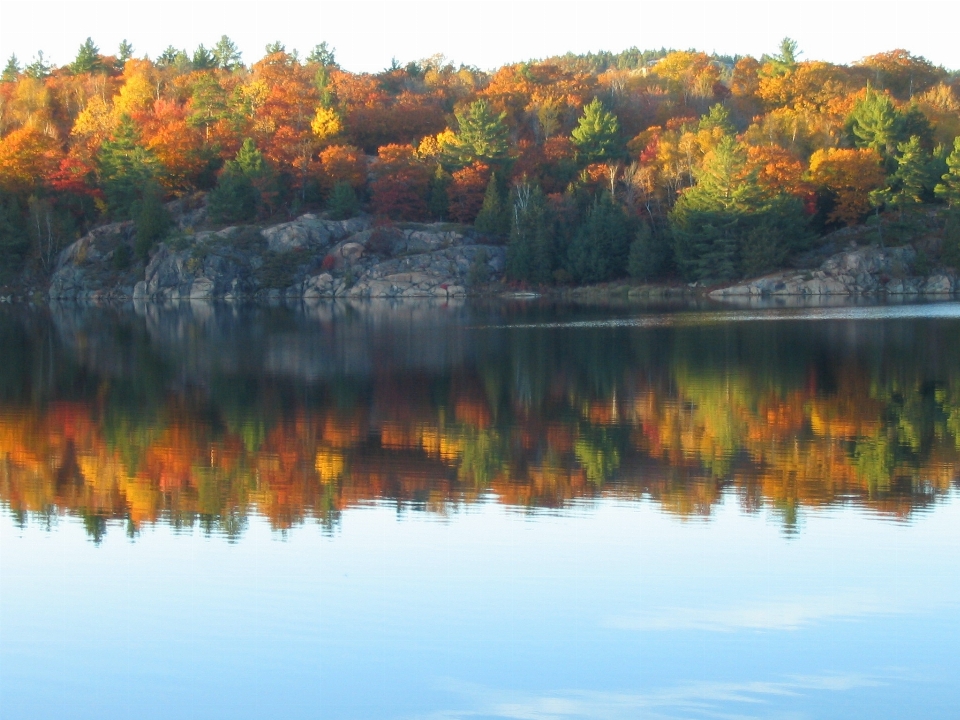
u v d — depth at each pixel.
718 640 18.97
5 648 18.94
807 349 58.53
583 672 17.88
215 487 29.28
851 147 131.62
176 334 76.69
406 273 123.19
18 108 175.12
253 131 148.25
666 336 68.31
